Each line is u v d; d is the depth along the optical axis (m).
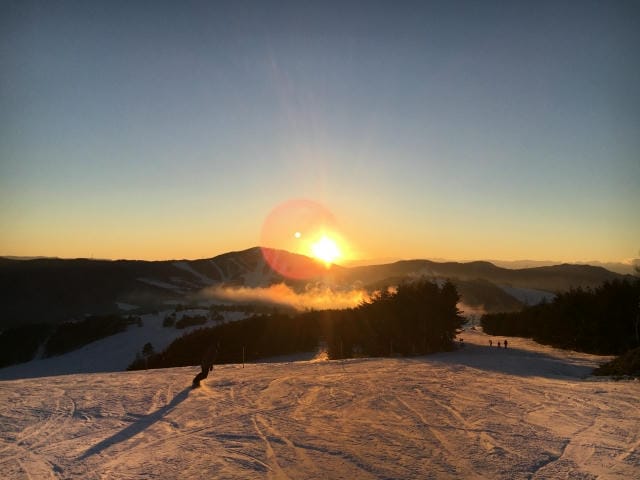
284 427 11.80
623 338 47.91
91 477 8.21
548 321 66.19
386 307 58.81
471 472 8.24
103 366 106.12
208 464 8.77
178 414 13.65
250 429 11.60
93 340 126.31
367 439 10.52
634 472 8.30
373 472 8.22
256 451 9.59
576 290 64.56
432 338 57.06
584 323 54.56
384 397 16.59
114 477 8.17
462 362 35.16
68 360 115.38
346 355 59.72
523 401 15.80
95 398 16.77
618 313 50.03
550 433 11.12
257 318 88.12
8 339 133.38
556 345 58.56
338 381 21.41
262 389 18.72
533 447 9.87
